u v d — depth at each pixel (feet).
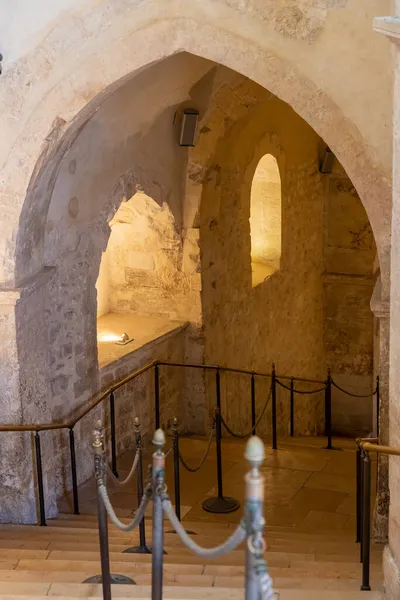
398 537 12.58
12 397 19.15
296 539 19.40
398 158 12.33
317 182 38.68
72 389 22.93
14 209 18.63
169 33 17.43
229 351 31.17
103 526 12.02
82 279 23.20
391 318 12.85
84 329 23.43
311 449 27.66
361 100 16.52
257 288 33.35
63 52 18.01
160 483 10.10
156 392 25.79
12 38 18.12
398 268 12.42
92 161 22.72
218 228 29.58
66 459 22.77
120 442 25.82
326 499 23.36
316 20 16.44
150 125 25.07
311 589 13.30
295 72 16.80
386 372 17.57
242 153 30.48
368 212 16.97
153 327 28.25
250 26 16.89
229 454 26.86
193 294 28.63
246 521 8.20
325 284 40.70
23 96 18.31
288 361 37.24
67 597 12.61
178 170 27.50
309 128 36.55
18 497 19.66
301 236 37.50
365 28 16.20
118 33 17.70
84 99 18.22
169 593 12.78
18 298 18.49
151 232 28.35
